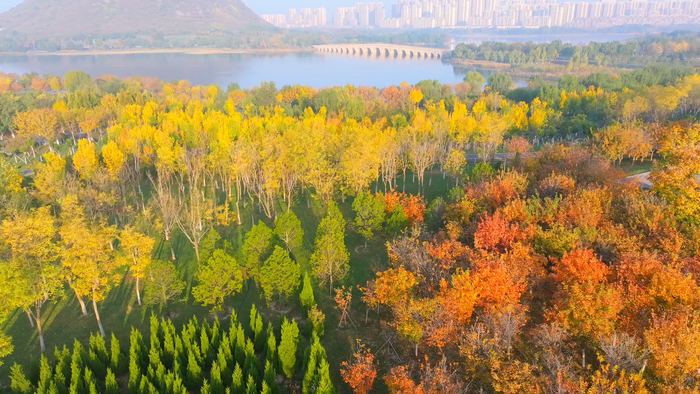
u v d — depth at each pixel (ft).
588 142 305.32
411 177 327.67
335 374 138.00
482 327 121.90
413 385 110.22
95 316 170.50
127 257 166.40
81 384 126.72
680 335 98.48
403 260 156.76
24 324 165.68
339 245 177.78
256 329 147.33
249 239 185.78
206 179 321.93
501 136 340.18
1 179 249.55
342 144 286.46
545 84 607.78
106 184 262.06
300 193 291.79
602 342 108.99
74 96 497.05
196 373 131.85
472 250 155.74
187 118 398.83
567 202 178.81
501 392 112.98
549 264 153.99
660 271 121.70
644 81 581.94
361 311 168.14
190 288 188.03
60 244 177.27
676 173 168.14
